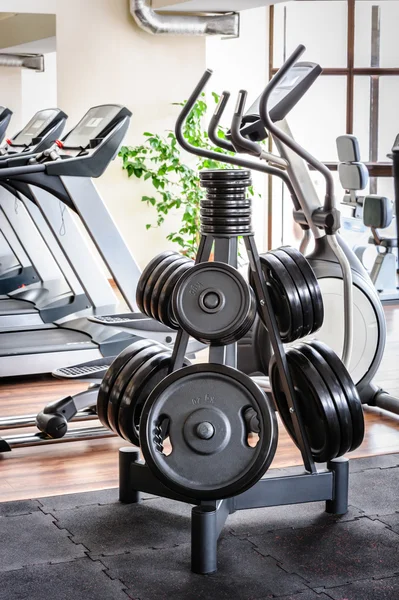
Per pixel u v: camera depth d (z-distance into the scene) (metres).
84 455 3.46
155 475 2.52
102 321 4.11
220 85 9.11
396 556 2.54
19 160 4.64
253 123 3.47
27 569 2.44
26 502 2.94
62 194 4.33
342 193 9.41
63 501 2.96
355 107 9.27
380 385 4.48
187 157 7.66
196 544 2.43
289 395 2.77
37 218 5.18
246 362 4.14
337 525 2.77
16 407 4.09
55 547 2.59
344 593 2.30
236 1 6.90
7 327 4.89
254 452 2.51
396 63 9.22
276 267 2.76
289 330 2.79
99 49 7.54
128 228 7.79
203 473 2.52
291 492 2.76
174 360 2.84
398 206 4.41
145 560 2.51
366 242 8.35
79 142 4.57
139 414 2.90
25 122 9.97
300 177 3.64
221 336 2.53
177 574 2.42
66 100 7.52
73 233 4.74
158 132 7.74
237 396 2.54
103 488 3.10
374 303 3.92
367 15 9.12
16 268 6.10
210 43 8.95
